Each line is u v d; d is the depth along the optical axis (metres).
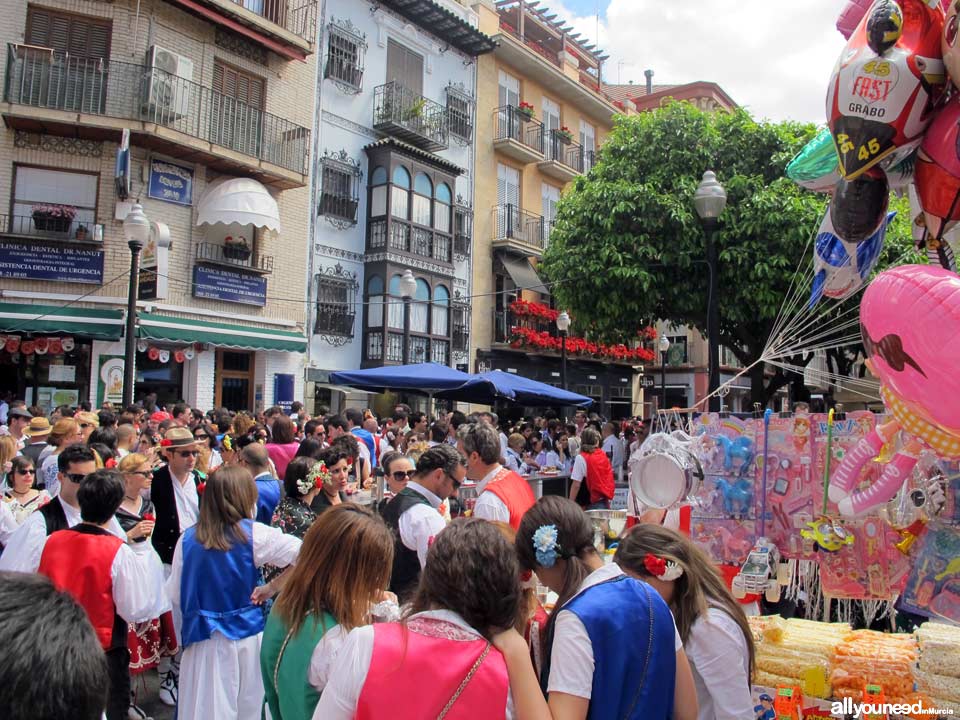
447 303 20.39
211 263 14.91
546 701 2.13
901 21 2.95
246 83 16.02
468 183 22.09
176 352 14.46
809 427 4.32
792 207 12.69
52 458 6.08
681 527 4.66
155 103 13.62
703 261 13.37
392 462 4.96
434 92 21.09
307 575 2.51
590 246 14.30
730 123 14.44
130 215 9.46
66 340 13.24
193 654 3.37
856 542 4.08
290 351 16.33
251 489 3.57
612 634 2.15
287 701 2.44
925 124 3.06
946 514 3.74
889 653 3.12
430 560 2.05
